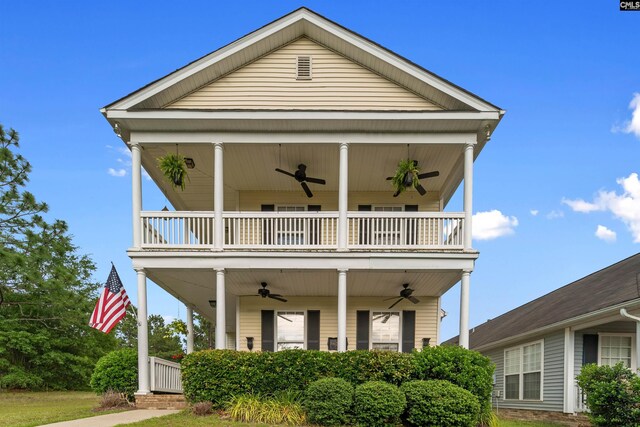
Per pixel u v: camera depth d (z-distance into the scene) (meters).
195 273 10.49
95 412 9.11
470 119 9.83
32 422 7.83
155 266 9.91
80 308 22.41
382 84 10.72
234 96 10.67
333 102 10.66
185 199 14.59
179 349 38.78
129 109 9.81
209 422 7.85
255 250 10.09
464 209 10.12
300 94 10.68
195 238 11.78
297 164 11.95
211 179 12.95
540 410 13.30
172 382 11.41
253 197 13.73
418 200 13.61
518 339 14.26
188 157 11.36
